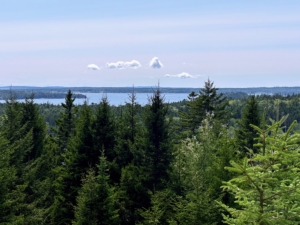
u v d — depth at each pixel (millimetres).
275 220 6195
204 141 20625
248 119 28984
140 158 22656
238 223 6668
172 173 19734
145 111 23109
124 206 18359
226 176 14898
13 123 22578
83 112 25156
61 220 19422
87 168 21109
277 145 6102
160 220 14875
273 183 6480
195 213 11461
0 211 14266
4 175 14578
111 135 23656
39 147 26828
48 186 21359
